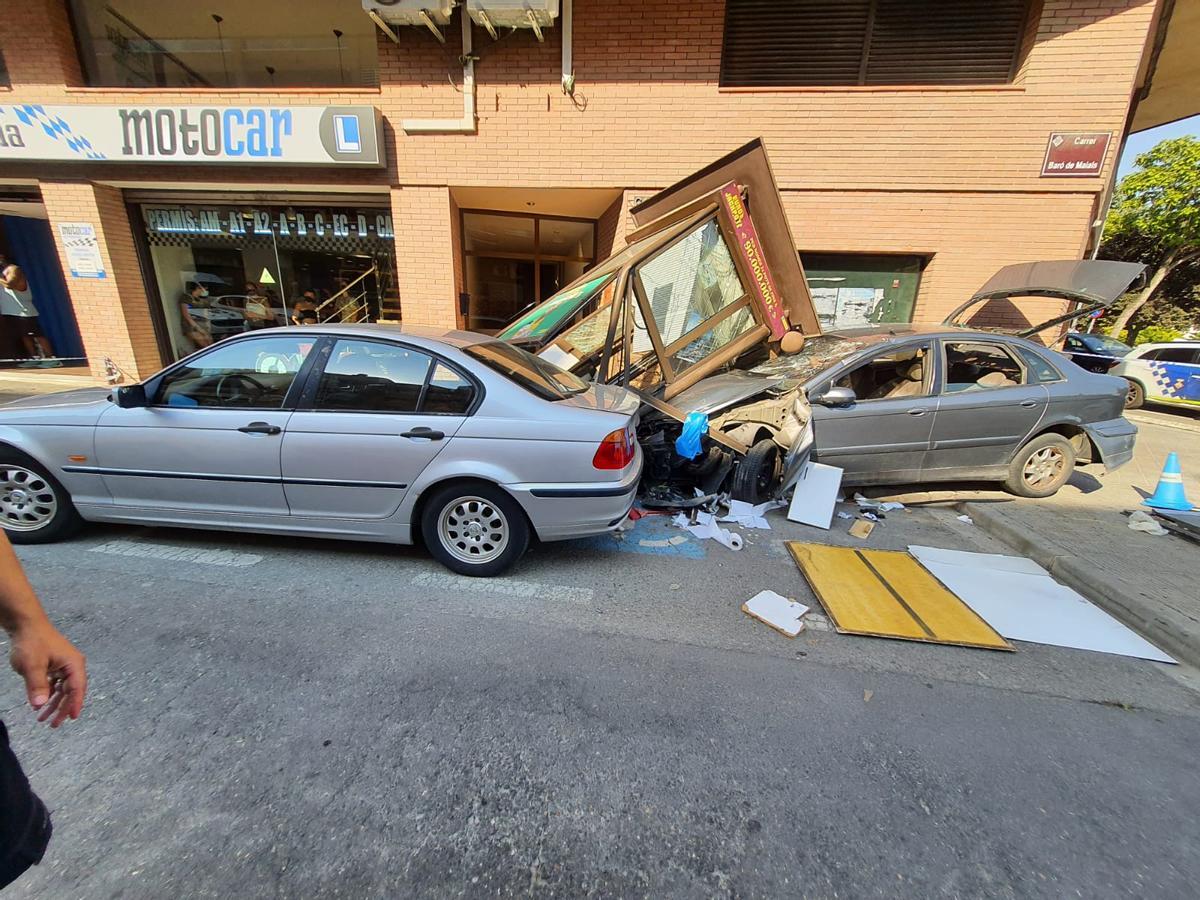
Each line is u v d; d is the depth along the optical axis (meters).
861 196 7.36
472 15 6.69
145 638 2.63
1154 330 20.44
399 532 3.33
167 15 7.89
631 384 5.18
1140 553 3.74
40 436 3.35
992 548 4.11
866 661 2.66
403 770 1.92
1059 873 1.63
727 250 5.36
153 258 8.63
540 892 1.53
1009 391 4.84
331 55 8.16
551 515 3.21
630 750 2.05
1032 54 6.79
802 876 1.60
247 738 2.04
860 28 7.33
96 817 1.70
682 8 7.02
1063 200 7.05
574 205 8.69
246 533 3.72
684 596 3.23
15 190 8.48
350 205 8.24
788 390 4.79
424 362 3.20
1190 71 9.05
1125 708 2.40
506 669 2.50
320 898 1.49
